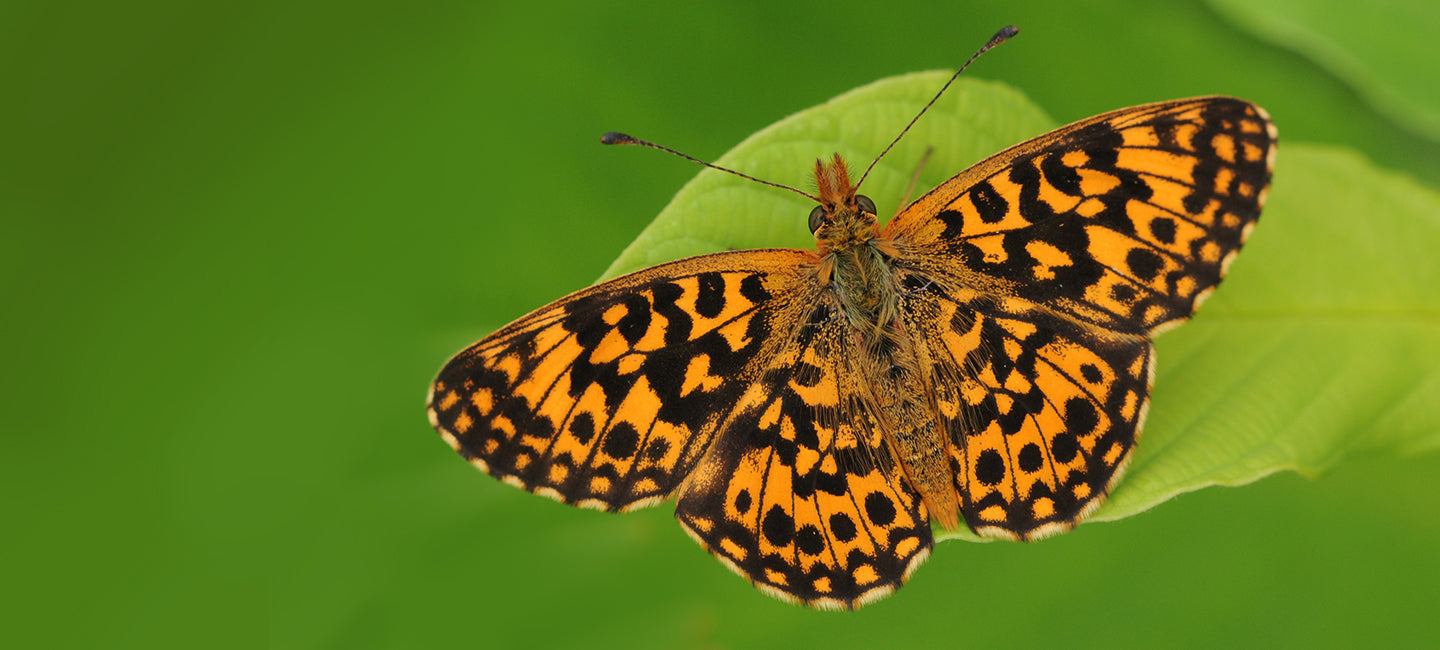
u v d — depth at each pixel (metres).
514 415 0.20
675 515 0.21
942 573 0.21
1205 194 0.20
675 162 0.21
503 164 0.21
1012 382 0.20
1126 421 0.20
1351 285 0.21
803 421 0.21
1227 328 0.21
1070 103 0.22
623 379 0.20
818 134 0.21
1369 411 0.20
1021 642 0.21
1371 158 0.22
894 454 0.21
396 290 0.21
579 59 0.21
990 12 0.22
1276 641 0.21
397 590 0.21
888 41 0.21
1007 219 0.20
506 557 0.21
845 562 0.21
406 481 0.21
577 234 0.21
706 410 0.21
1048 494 0.20
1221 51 0.22
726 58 0.21
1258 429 0.20
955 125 0.21
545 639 0.21
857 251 0.21
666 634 0.21
